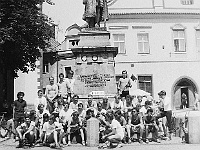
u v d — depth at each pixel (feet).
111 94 44.34
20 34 70.49
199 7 105.29
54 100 40.98
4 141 39.50
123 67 100.22
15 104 39.63
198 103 90.33
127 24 101.71
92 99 42.04
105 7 49.57
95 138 33.88
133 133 36.63
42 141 34.96
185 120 39.93
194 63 102.53
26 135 34.14
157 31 102.37
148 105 40.14
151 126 36.73
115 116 35.50
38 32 74.64
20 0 69.51
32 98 95.66
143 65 100.68
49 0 80.38
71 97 40.73
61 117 35.63
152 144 34.78
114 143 32.63
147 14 101.91
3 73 80.74
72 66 112.37
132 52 100.99
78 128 34.91
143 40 102.12
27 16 70.08
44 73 120.06
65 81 42.32
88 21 48.60
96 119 34.27
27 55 76.79
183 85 103.14
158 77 100.68
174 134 44.19
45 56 119.85
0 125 44.06
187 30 103.55
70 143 34.96
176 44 103.24
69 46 116.67
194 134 35.09
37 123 36.01
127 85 44.47
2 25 67.82
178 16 103.30
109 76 45.24
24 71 81.15
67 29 119.44
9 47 72.28
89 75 45.34
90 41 46.88
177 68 101.71
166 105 39.73
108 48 45.52
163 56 101.71
